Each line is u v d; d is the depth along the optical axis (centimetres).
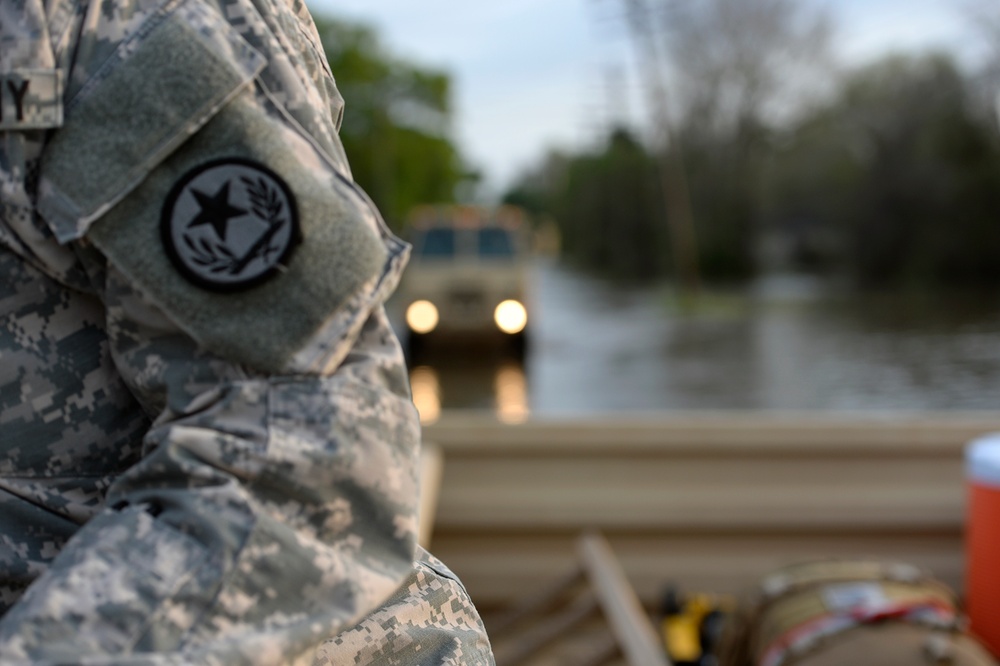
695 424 300
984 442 270
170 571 60
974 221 3167
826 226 3894
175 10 67
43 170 66
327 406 65
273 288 65
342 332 66
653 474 301
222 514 61
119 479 65
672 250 4253
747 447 300
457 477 304
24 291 69
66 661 55
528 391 1105
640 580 301
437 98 5188
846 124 3609
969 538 269
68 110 65
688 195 4141
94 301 71
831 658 214
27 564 70
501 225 1356
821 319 2200
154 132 65
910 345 1650
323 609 62
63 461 71
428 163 5216
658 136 3812
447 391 1088
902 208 3319
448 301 1306
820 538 300
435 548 304
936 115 3256
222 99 65
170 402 66
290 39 72
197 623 59
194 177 65
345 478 65
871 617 223
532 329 1445
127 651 57
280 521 63
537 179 8438
